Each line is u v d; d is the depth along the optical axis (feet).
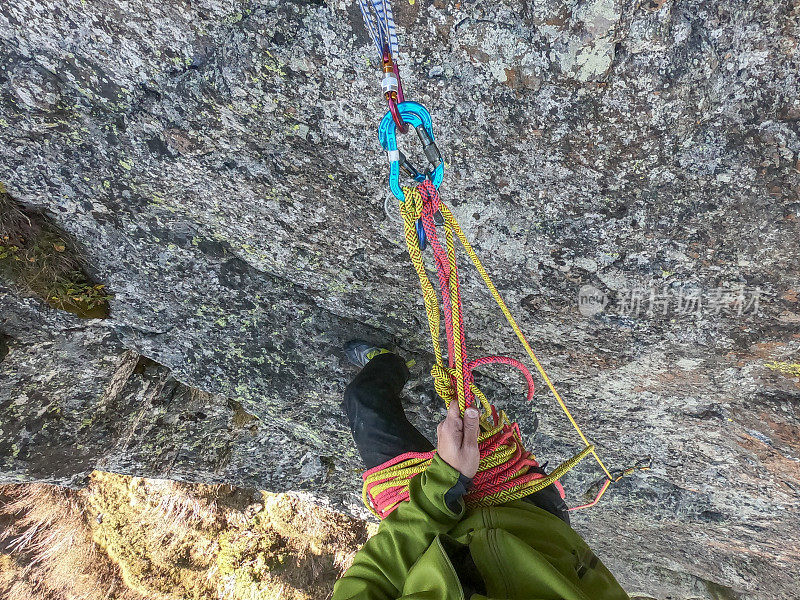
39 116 5.25
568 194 4.85
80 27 4.52
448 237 3.51
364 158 5.07
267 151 5.28
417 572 3.27
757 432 6.91
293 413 8.69
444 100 4.40
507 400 7.97
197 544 17.80
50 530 18.07
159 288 7.32
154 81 4.88
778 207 4.42
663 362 6.41
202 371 8.25
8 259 6.55
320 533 17.71
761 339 5.65
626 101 4.06
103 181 5.99
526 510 3.80
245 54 4.45
